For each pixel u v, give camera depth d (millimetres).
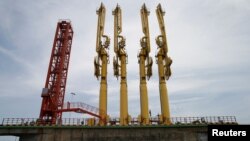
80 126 33094
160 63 47812
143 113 42500
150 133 33719
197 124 34344
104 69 46188
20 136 33750
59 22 52281
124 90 44312
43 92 42344
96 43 47781
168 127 34188
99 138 32844
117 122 41188
